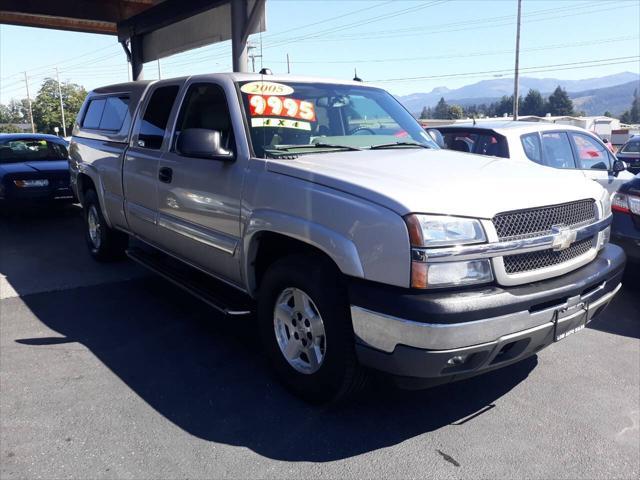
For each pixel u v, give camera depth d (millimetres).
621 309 5520
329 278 3268
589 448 3199
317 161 3705
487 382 3982
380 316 2932
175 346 4555
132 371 4109
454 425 3430
